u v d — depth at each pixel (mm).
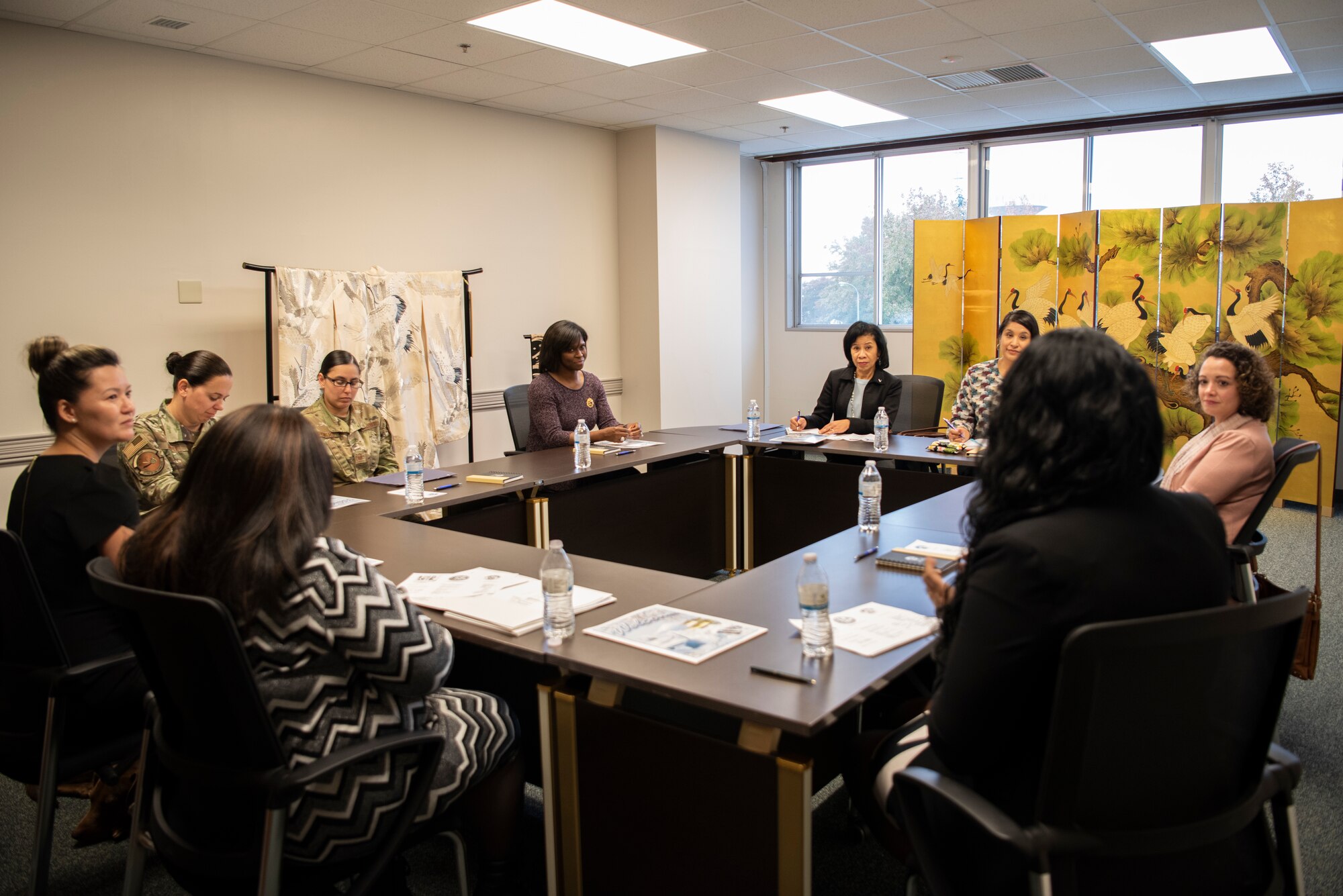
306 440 1431
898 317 8078
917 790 1314
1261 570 4566
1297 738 2773
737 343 7809
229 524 1377
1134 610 1124
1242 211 5812
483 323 6203
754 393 8820
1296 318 5707
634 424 4465
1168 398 6227
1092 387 1157
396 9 4086
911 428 4887
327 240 5293
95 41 4297
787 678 1550
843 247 8320
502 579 2193
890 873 2137
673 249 7129
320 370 3645
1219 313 5988
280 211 5062
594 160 6922
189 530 1383
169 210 4613
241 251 4906
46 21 4070
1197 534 1198
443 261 5926
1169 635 1039
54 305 4250
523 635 1803
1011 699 1151
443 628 1688
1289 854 1274
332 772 1446
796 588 2100
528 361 6543
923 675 2135
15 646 1810
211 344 4820
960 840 1294
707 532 4613
